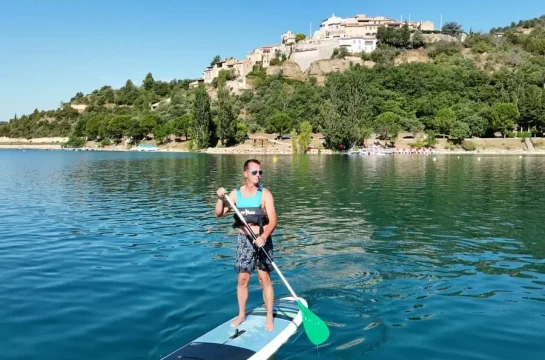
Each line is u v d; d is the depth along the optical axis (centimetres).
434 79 12988
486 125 10062
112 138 14612
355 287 880
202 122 10669
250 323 679
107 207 2009
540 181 3164
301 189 2681
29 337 668
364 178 3444
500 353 612
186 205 2066
